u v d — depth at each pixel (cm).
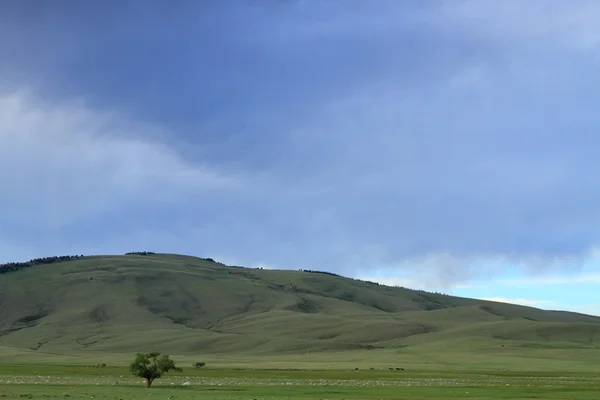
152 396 8556
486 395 9400
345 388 10806
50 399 7675
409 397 8806
